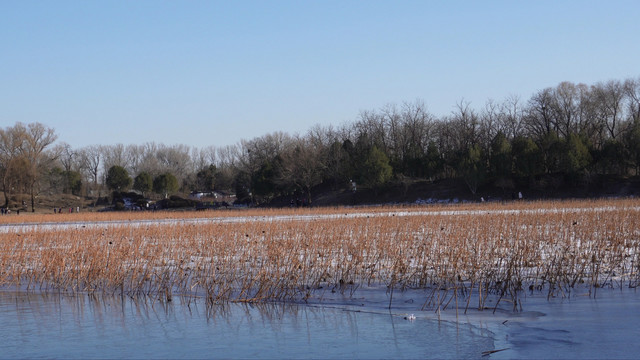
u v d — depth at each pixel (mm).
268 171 92125
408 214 38406
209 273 15555
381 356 8898
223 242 21734
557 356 8438
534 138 89000
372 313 11734
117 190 112375
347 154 90875
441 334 9938
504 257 16141
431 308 11930
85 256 17812
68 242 23875
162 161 148500
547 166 77375
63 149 128125
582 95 87562
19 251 21766
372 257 17297
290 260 16406
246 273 15328
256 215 48344
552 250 18094
